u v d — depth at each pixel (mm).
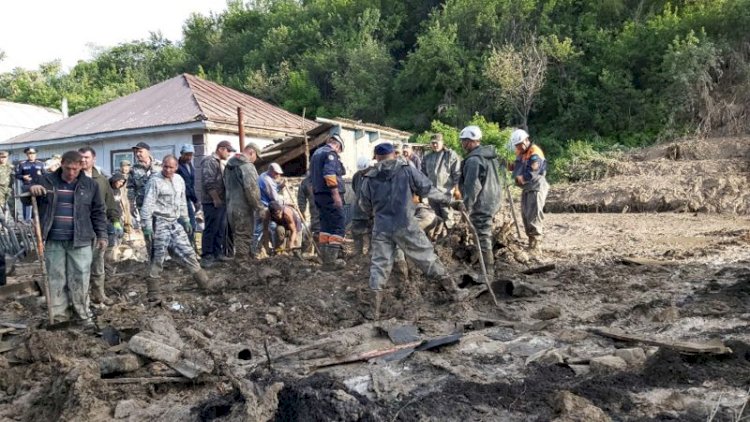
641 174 19797
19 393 4703
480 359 5016
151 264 7598
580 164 21797
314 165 8594
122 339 5684
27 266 10586
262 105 21938
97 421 4129
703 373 4402
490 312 6469
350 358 5039
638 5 29891
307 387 4273
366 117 34219
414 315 6402
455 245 8492
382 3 41281
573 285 7504
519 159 9680
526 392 4203
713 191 16969
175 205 7648
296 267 8367
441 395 4215
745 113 23062
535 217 9531
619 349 4930
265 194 10141
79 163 6176
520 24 31078
